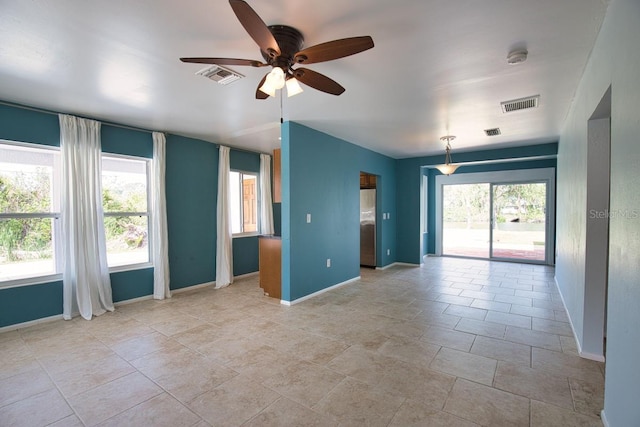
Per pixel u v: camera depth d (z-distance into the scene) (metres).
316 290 4.58
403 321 3.53
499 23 1.91
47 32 2.00
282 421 1.89
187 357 2.71
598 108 2.21
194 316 3.73
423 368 2.50
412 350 2.81
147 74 2.62
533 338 3.05
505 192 7.30
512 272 6.09
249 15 1.48
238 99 3.23
